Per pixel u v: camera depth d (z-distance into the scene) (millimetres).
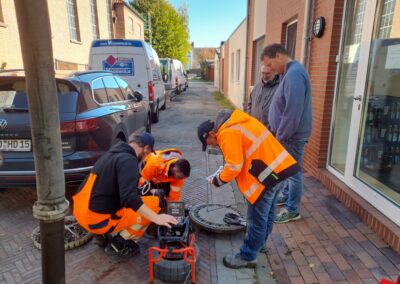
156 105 10648
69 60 14656
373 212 3391
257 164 2469
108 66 9352
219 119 2531
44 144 1747
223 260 2959
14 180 3689
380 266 2807
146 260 3021
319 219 3592
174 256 2715
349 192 3875
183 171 3395
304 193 4250
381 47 3551
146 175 3574
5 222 3730
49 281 1986
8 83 3783
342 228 3408
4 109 3650
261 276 2744
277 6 7641
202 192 4684
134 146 2885
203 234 3490
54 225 1889
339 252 3014
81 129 3801
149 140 2924
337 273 2740
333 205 3908
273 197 2656
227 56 20562
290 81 2973
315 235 3295
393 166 3359
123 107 5273
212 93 25062
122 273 2830
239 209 4070
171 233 2721
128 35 25828
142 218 2941
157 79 11203
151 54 10414
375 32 3650
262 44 10359
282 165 2473
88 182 2811
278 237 3281
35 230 3434
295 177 3406
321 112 4637
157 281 2709
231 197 4457
